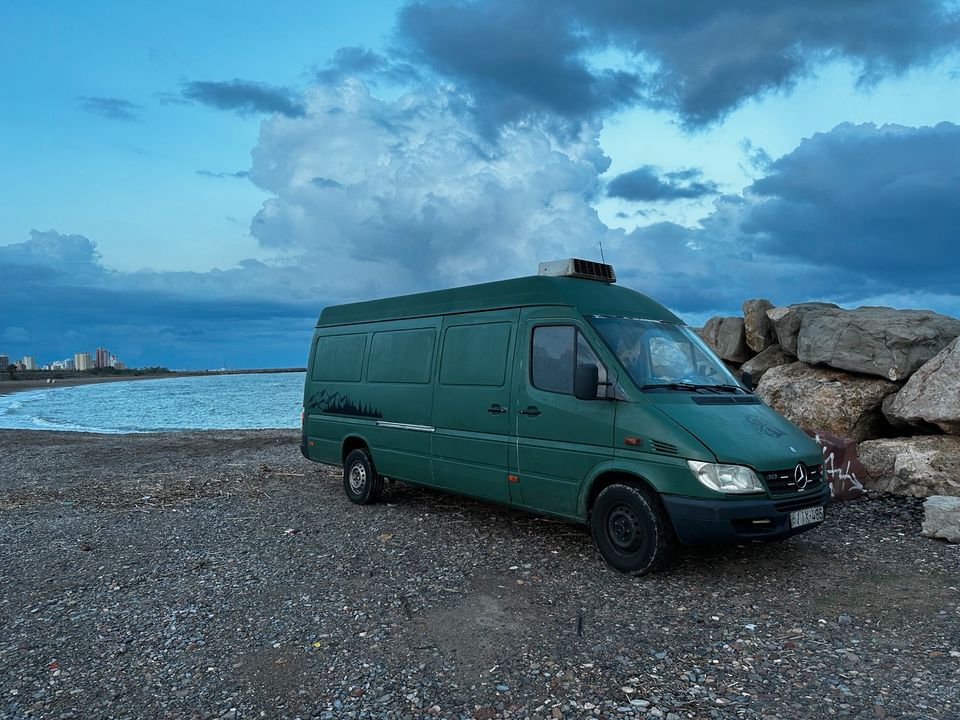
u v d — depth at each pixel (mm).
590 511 6430
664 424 5738
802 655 4406
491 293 7684
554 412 6613
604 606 5328
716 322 14773
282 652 4637
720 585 5730
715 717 3672
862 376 10484
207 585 6129
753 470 5492
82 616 5465
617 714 3719
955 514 6902
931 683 4000
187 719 3805
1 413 46344
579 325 6582
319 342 10438
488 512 8641
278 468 13305
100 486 11828
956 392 8711
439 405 8000
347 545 7336
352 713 3807
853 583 5742
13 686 4281
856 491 8609
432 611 5324
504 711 3785
